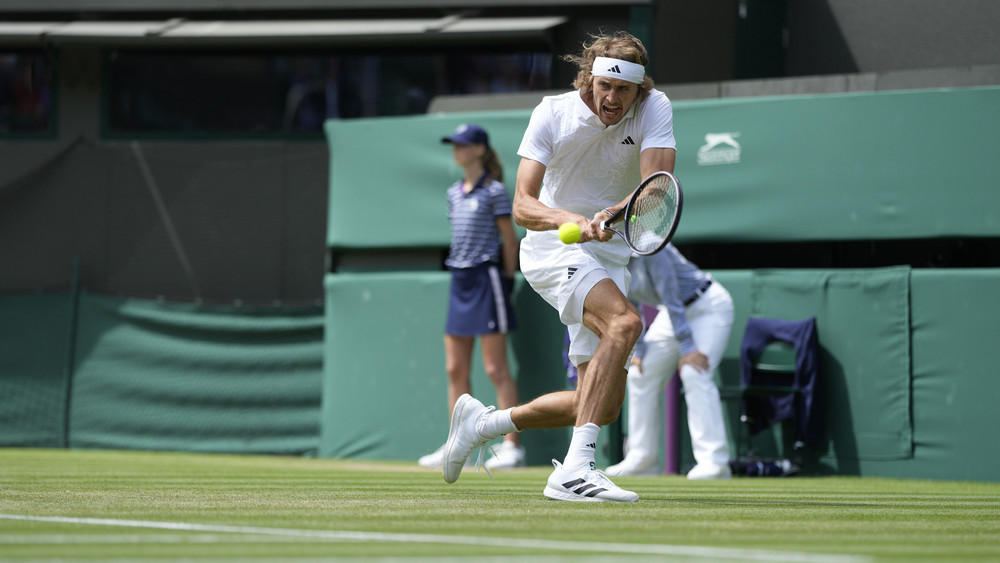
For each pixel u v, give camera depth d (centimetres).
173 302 2986
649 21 2781
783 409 2238
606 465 2414
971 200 2208
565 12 2870
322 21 3044
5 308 2961
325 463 2470
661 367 2202
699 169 2400
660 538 849
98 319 2931
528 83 2936
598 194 1291
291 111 3066
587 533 878
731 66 2947
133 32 2991
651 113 1235
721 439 2100
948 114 2231
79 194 3080
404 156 2644
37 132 3172
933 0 2719
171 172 3059
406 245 2630
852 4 2861
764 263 2544
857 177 2289
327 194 2989
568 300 1244
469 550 753
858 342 2261
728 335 2175
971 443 2156
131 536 834
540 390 2495
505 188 2470
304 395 2803
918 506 1302
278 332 2828
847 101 2303
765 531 922
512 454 2416
